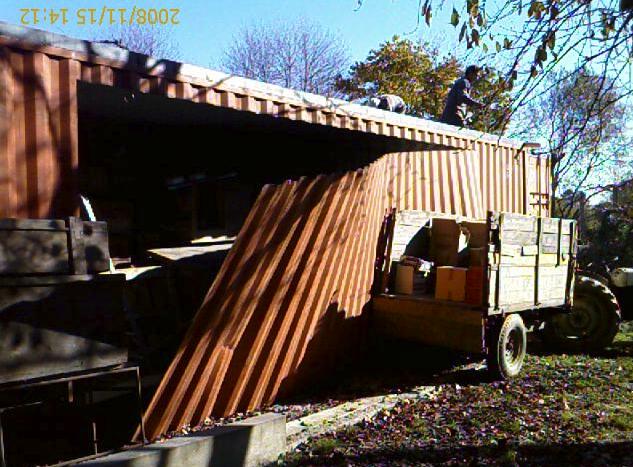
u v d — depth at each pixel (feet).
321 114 23.93
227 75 20.39
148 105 21.39
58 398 14.35
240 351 20.25
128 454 12.39
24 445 15.83
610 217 44.21
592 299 32.81
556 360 29.68
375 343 26.89
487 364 24.66
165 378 18.20
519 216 24.89
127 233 26.86
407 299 25.03
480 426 18.56
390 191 29.48
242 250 19.80
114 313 14.47
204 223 29.50
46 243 13.30
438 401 21.59
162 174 28.27
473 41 15.76
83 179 25.41
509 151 38.96
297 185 21.36
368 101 36.29
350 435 17.70
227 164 30.45
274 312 20.97
